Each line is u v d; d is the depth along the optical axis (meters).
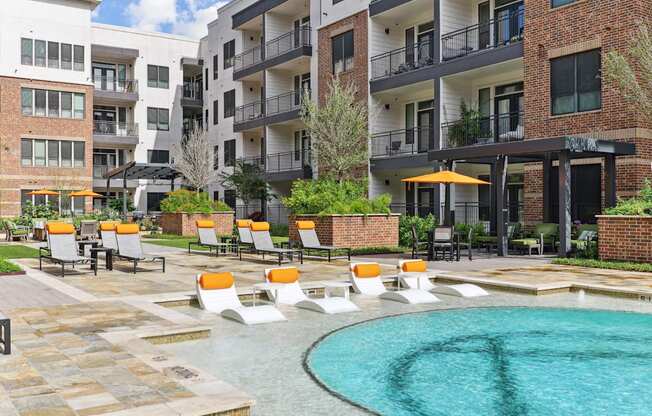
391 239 20.77
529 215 21.23
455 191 24.98
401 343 7.76
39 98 40.06
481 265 15.62
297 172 33.00
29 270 14.41
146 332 7.29
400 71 26.67
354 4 28.98
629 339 8.05
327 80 29.23
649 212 15.12
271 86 36.66
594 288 11.41
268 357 6.92
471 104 25.27
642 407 5.40
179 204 31.58
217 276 10.04
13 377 5.32
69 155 41.12
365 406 5.35
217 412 4.52
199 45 51.28
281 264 16.22
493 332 8.43
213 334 8.05
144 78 48.94
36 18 40.03
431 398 5.61
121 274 13.80
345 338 7.98
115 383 5.15
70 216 34.41
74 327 7.58
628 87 16.30
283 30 37.50
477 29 24.67
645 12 17.86
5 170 38.62
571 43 19.41
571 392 5.82
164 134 49.72
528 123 20.83
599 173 19.11
